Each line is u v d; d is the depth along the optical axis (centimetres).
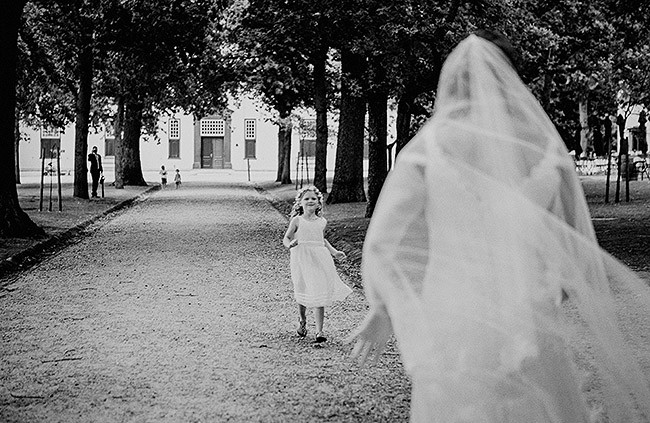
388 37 2247
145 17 3531
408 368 422
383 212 436
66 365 874
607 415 458
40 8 3434
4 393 768
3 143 2173
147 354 923
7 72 2159
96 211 3209
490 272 422
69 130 8969
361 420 682
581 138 5700
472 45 465
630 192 3584
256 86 4753
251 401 739
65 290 1403
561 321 436
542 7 2847
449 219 427
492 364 415
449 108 457
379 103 2689
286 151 6166
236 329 1065
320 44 2794
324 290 973
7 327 1082
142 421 683
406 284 429
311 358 901
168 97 4853
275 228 2672
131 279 1536
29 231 2181
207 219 3041
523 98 460
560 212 455
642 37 2662
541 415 416
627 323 484
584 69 4128
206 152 9412
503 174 434
